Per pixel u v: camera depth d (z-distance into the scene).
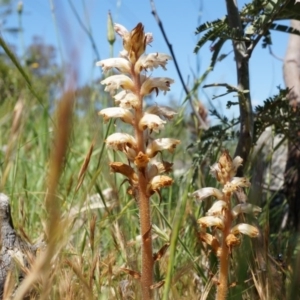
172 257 0.57
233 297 0.69
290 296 0.60
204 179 1.11
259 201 0.74
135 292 0.70
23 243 0.79
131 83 0.65
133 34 0.64
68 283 0.69
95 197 1.16
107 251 0.98
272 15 0.89
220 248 0.69
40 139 1.50
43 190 1.19
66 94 0.36
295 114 1.00
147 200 0.65
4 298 0.57
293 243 0.81
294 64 1.25
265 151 1.41
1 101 2.04
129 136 0.65
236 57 0.93
